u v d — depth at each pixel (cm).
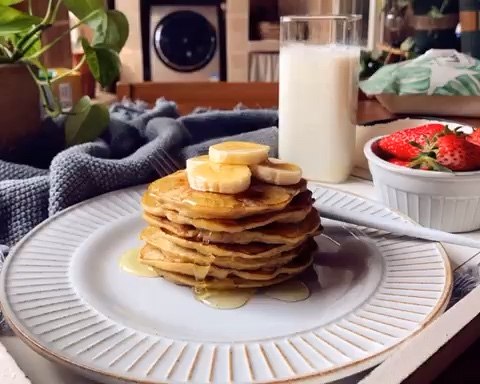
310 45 47
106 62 47
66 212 37
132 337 26
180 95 79
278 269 31
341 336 26
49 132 49
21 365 25
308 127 47
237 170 31
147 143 48
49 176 39
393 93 54
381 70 56
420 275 31
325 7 107
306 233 31
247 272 30
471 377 26
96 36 47
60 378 25
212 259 30
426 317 26
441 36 61
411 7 61
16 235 38
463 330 25
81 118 47
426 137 39
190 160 33
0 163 42
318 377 23
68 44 65
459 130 41
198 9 160
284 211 31
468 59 54
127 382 22
